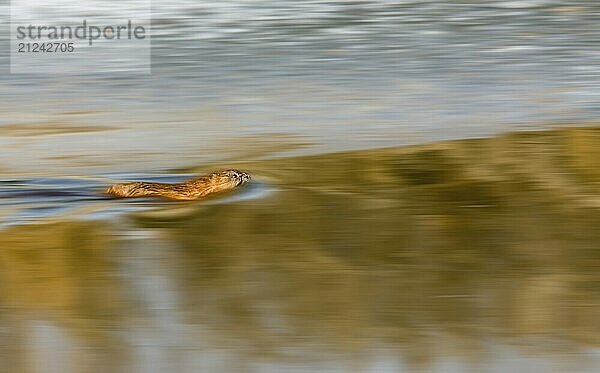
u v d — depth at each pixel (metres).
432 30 50.22
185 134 35.50
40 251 23.81
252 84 41.88
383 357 19.78
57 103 39.66
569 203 27.33
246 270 23.11
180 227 25.36
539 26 50.62
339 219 25.97
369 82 41.88
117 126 36.62
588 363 19.66
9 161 32.28
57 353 19.83
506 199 27.64
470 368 19.41
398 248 24.45
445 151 32.50
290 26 51.09
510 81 41.69
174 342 20.25
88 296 21.91
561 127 35.38
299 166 31.06
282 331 20.69
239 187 28.27
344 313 21.34
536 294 22.23
